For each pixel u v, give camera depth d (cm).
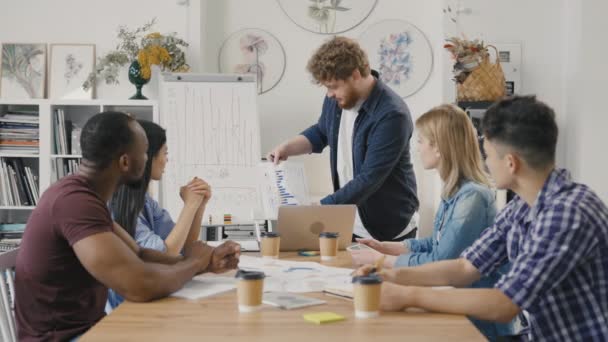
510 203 180
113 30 460
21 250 170
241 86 387
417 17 462
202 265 188
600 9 408
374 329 133
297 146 342
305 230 245
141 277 157
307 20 466
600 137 409
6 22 462
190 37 455
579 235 143
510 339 179
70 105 445
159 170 230
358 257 215
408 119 307
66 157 440
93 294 175
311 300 158
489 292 146
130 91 461
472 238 208
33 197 443
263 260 221
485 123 158
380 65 465
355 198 296
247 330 132
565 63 435
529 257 145
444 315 146
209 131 379
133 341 124
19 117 438
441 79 439
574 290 148
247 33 468
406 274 178
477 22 436
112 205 219
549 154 151
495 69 407
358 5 464
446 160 218
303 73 468
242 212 361
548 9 436
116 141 170
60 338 168
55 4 461
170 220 260
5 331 189
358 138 312
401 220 318
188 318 142
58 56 459
